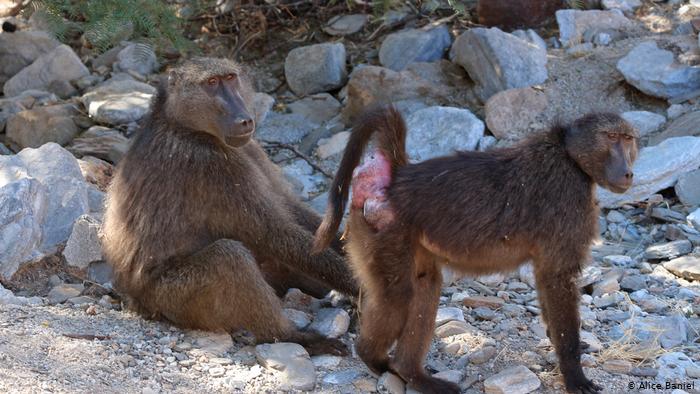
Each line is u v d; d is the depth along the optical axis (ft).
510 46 41.34
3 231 28.99
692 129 37.42
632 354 25.22
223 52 47.88
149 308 26.99
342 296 29.07
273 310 25.55
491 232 22.70
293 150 40.60
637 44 42.73
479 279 30.63
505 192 22.79
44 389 21.47
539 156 23.06
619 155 22.61
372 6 47.70
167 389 22.76
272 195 27.55
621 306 28.81
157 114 27.30
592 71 41.91
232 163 26.76
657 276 30.83
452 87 42.88
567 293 22.86
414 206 22.88
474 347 25.94
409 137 39.47
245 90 28.27
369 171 23.49
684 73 39.50
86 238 30.22
